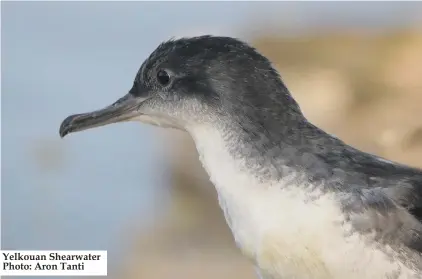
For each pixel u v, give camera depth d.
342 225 8.03
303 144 8.45
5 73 23.52
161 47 9.30
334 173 8.23
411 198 8.16
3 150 20.00
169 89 9.13
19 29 25.73
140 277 16.08
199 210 17.69
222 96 8.74
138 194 18.88
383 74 19.98
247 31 23.22
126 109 9.51
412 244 8.04
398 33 21.95
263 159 8.41
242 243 8.53
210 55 8.89
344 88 19.47
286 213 8.18
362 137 18.12
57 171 19.33
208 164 8.74
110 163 19.72
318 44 21.41
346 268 8.07
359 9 23.39
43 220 17.78
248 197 8.39
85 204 18.56
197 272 16.11
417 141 17.48
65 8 26.31
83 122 9.65
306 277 8.23
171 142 19.28
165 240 17.23
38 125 21.22
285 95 8.74
